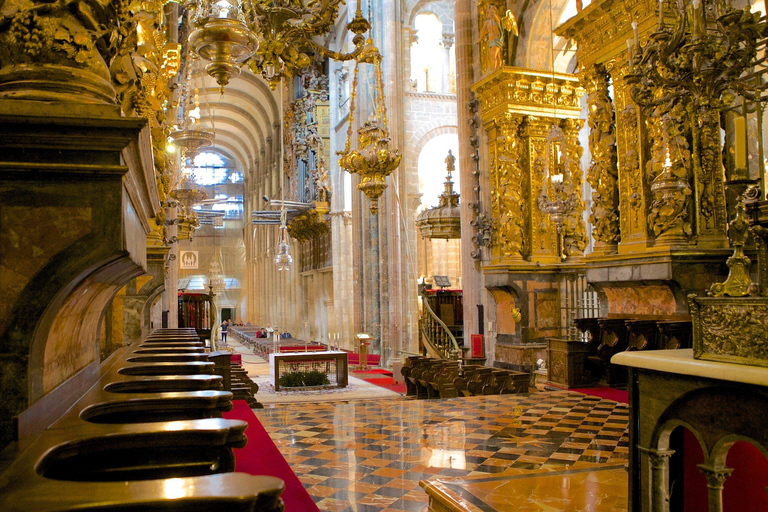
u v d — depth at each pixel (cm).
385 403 1112
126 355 576
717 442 317
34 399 258
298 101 3869
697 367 316
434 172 2709
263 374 2216
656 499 359
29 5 286
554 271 1681
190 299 2509
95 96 291
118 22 318
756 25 625
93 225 262
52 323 275
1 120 253
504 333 1719
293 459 707
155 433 245
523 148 1708
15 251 257
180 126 1800
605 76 1356
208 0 849
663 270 1120
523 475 610
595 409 1012
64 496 160
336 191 3275
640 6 1209
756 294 318
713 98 641
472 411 1008
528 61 1727
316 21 1002
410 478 632
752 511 369
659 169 1164
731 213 1139
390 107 2430
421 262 2986
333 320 3594
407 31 2611
